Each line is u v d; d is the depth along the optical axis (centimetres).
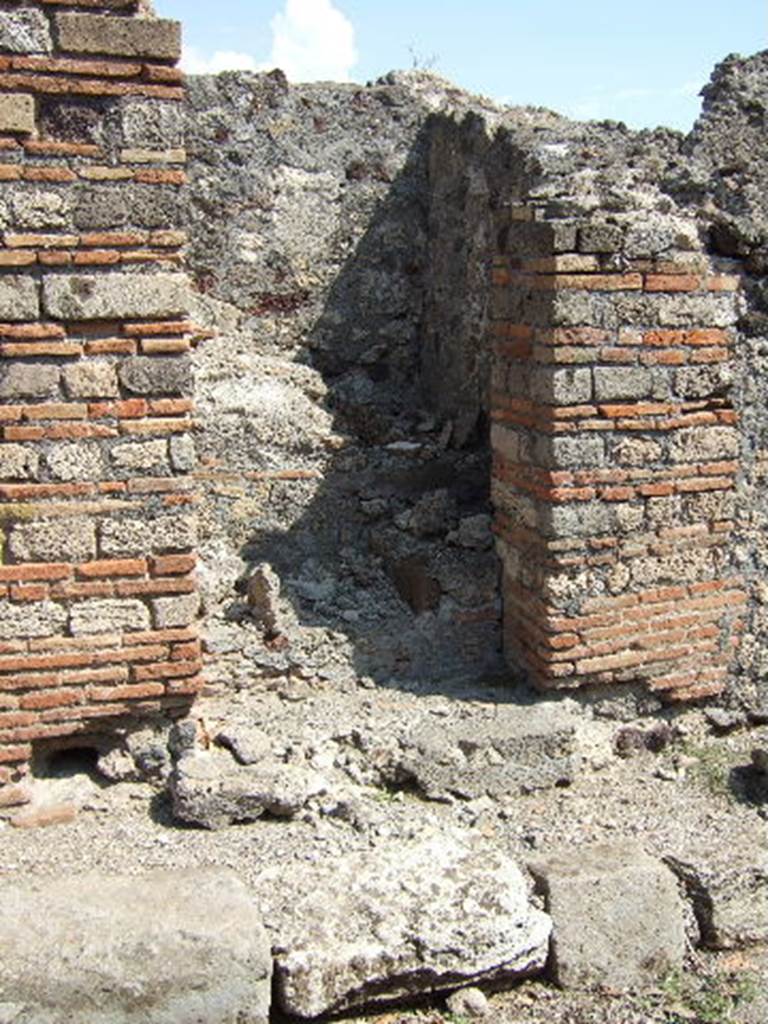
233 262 664
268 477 570
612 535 474
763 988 384
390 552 552
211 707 478
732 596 498
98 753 445
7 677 422
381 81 697
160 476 424
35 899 360
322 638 503
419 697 493
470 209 601
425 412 657
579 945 384
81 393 413
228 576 529
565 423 460
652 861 404
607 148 523
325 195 673
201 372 586
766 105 528
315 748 452
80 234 406
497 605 521
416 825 425
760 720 512
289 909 369
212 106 652
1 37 390
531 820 443
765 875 407
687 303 468
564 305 452
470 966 367
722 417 483
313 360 681
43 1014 336
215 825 420
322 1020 361
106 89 401
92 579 424
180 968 342
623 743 490
